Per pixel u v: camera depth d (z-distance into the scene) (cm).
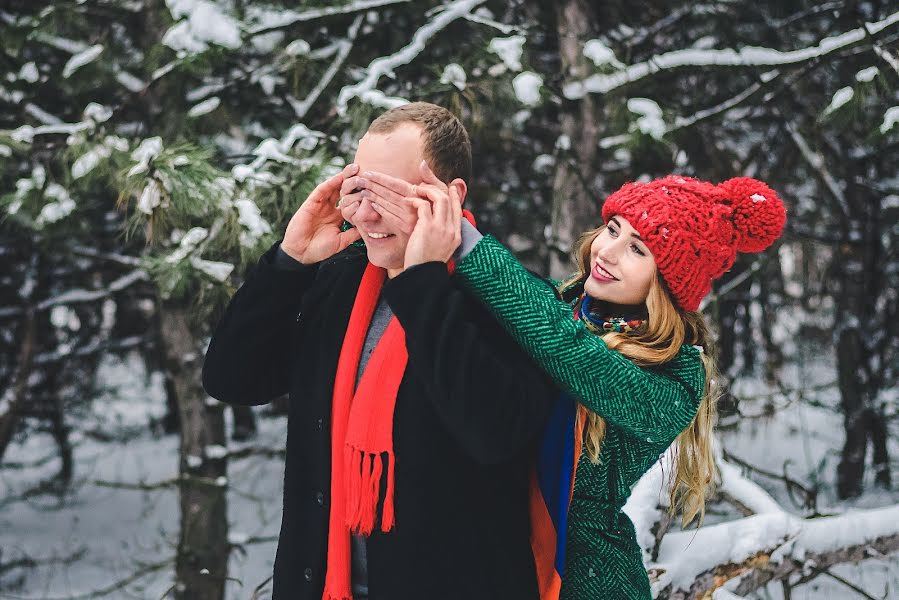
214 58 366
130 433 1006
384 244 139
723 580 252
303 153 352
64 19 453
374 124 143
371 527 137
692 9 486
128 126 495
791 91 513
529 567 142
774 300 879
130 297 741
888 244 827
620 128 383
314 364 149
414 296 130
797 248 764
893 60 356
